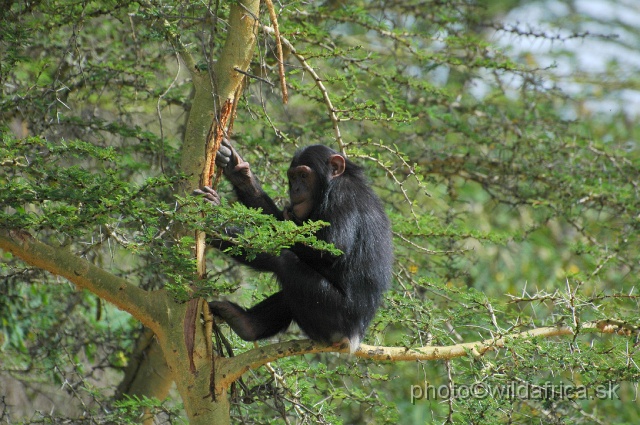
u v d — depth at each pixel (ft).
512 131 55.11
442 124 53.57
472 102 58.75
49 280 46.03
